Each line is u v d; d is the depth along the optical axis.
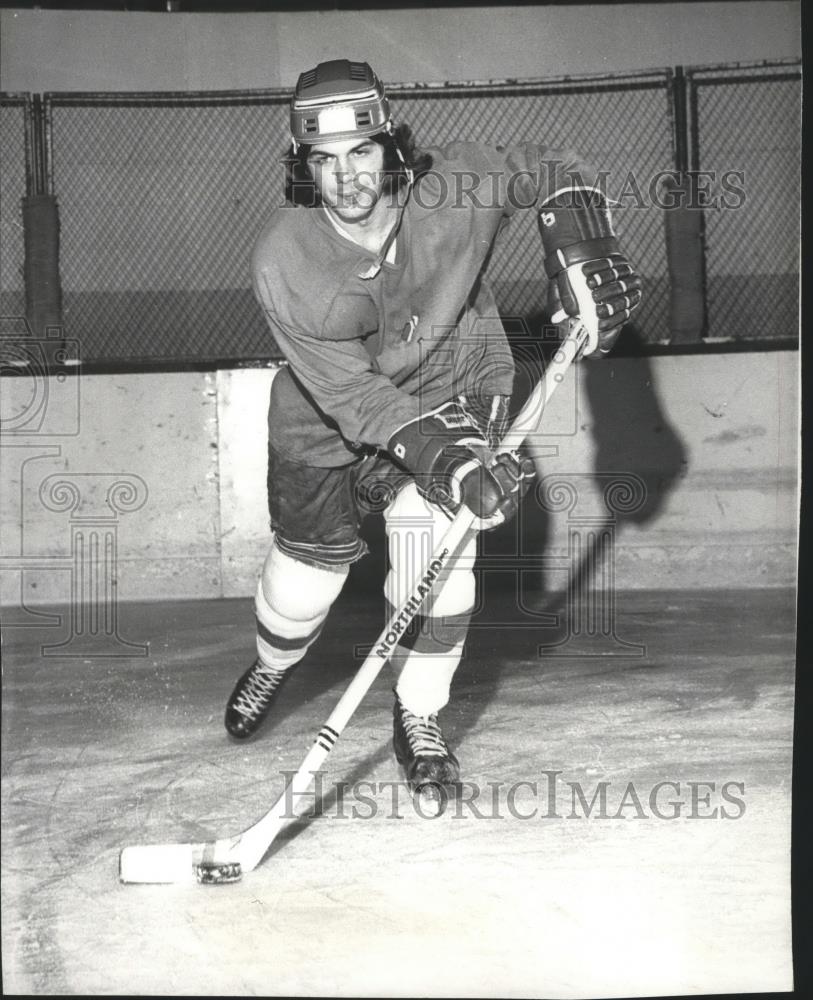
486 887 2.06
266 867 2.16
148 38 4.34
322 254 2.28
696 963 1.84
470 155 2.40
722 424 4.39
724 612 3.96
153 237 4.42
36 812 2.42
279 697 3.10
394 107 4.31
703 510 4.39
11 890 2.10
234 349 4.47
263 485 4.43
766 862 2.13
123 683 3.29
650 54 4.33
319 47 4.33
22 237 4.37
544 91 4.32
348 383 2.29
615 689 3.10
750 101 4.33
